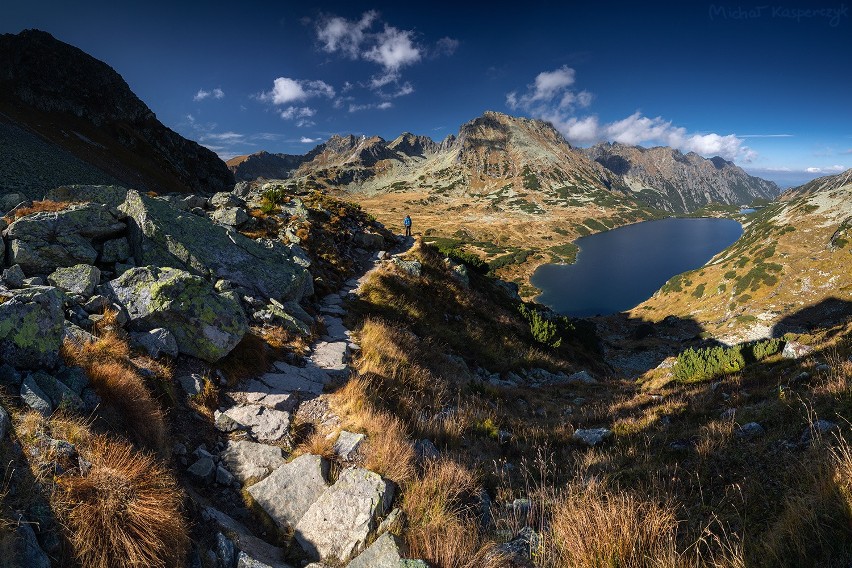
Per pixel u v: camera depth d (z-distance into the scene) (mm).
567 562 4469
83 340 7273
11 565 3189
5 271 8742
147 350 8367
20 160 61375
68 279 9227
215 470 6387
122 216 12898
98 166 88688
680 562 3992
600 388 19797
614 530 4445
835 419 6000
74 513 3869
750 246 100562
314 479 6191
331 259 24031
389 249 32844
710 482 5969
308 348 12430
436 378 14039
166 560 4098
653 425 10234
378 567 4449
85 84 119125
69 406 5281
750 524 4504
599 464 8180
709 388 12578
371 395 9680
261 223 24844
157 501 4359
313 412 8727
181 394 7898
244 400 8641
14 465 3984
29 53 110500
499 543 5156
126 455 4922
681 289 98625
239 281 14047
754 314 74562
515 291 50188
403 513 5504
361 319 17359
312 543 5145
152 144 129125
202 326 9203
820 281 76812
